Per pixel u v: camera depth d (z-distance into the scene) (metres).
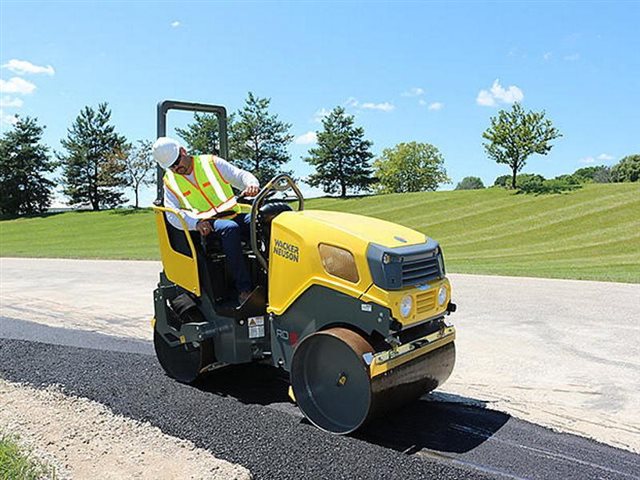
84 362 5.57
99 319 7.86
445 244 23.48
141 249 23.36
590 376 5.13
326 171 51.47
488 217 29.30
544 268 13.02
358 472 3.32
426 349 3.93
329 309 3.90
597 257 17.38
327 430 3.86
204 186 4.72
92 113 54.88
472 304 8.38
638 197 28.84
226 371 5.17
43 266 15.30
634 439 3.84
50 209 56.94
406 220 31.45
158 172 4.91
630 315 7.48
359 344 3.66
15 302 9.36
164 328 4.98
